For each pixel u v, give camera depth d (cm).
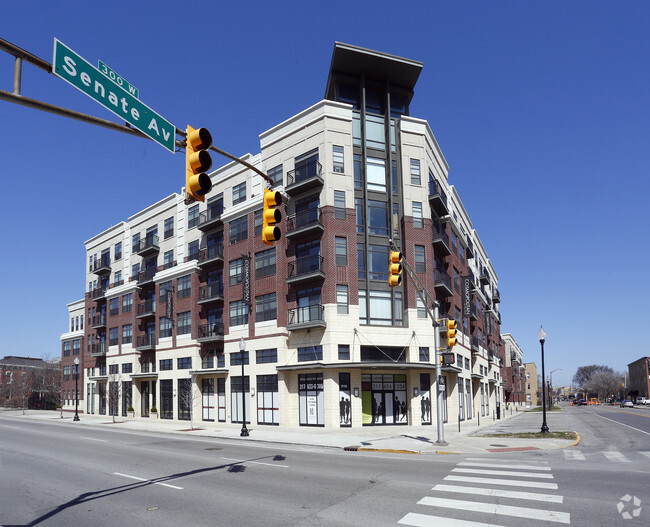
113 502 1099
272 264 3647
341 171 3438
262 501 1061
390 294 3438
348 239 3362
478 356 5278
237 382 3806
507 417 5009
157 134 801
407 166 3634
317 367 3155
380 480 1279
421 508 964
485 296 6372
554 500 1011
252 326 3716
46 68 640
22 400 8312
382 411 3284
